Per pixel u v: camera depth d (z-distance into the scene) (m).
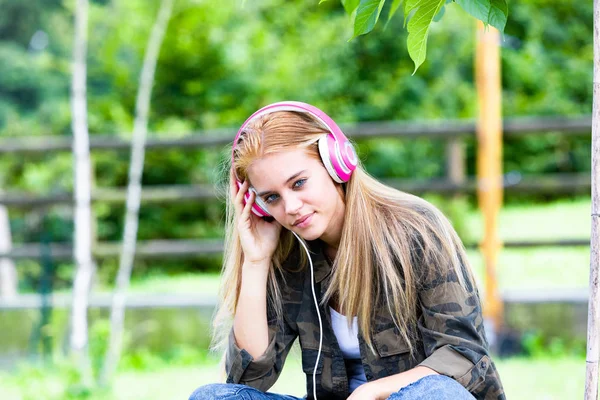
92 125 11.86
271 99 12.02
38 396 5.91
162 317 7.54
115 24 12.22
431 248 2.65
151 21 11.80
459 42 13.09
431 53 13.10
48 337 6.91
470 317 2.63
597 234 2.25
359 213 2.71
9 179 11.98
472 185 8.04
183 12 11.66
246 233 2.85
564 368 6.11
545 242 7.68
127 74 12.20
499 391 2.66
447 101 13.05
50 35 17.27
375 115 12.72
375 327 2.74
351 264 2.70
